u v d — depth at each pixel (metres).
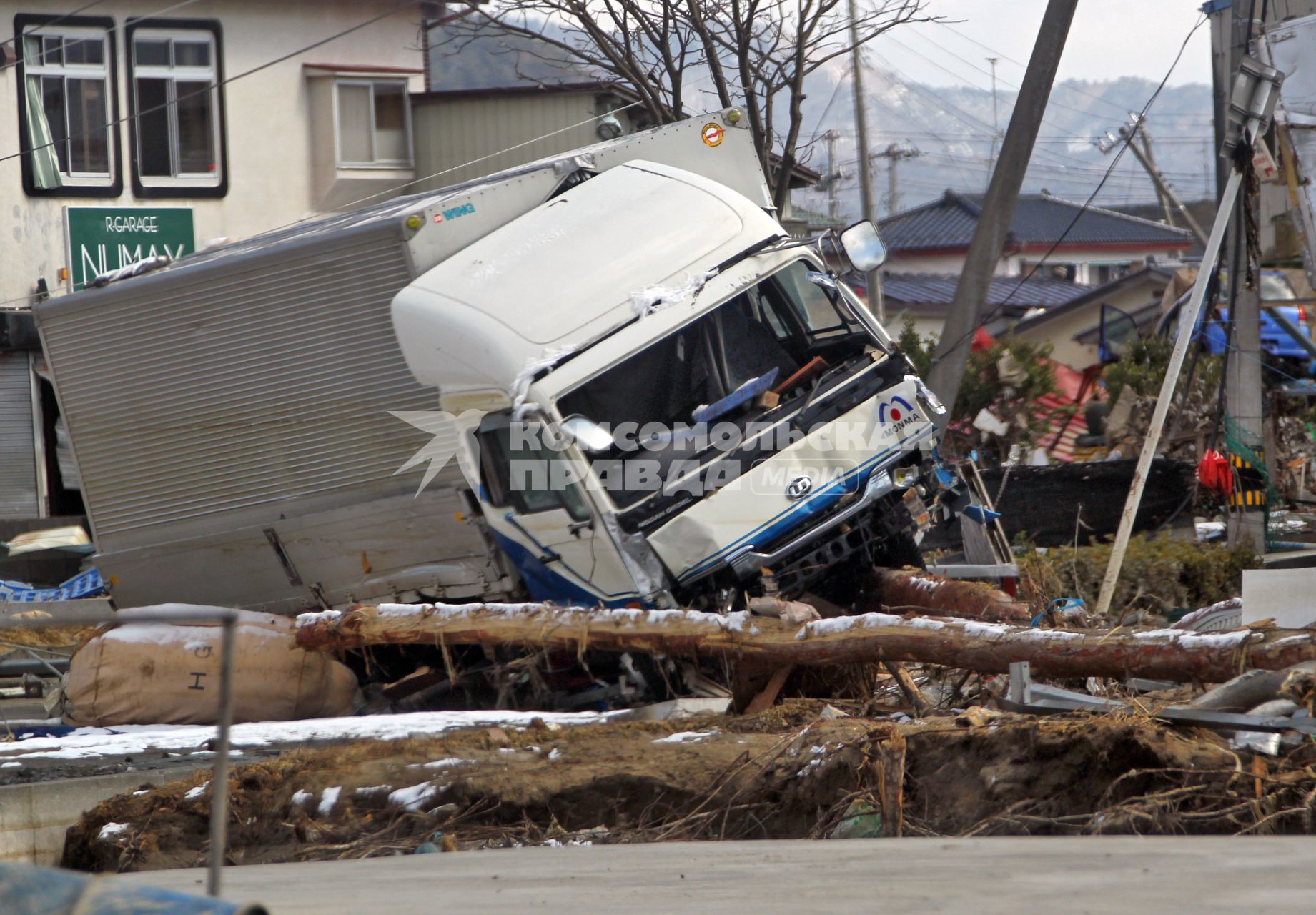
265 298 25.91
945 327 41.12
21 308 55.72
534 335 22.83
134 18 58.56
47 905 4.33
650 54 55.09
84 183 57.78
